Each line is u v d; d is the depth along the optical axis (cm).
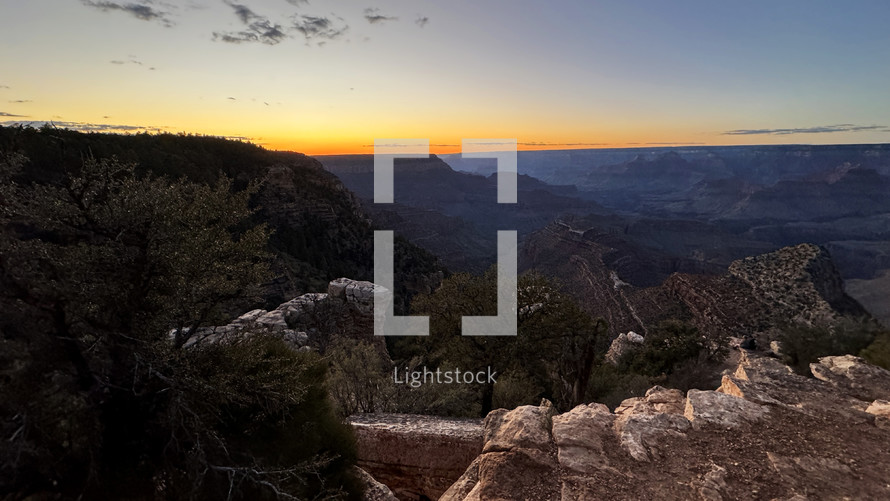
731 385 705
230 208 616
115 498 475
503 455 545
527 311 1867
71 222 528
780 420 585
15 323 457
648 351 3444
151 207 553
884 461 486
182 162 6344
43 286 478
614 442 560
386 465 969
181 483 509
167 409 516
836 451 509
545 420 631
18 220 500
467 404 1525
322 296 2603
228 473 524
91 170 533
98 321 511
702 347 3344
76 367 489
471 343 1861
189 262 565
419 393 1383
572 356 1714
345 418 1105
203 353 593
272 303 4181
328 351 1539
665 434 563
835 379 711
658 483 468
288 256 5881
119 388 502
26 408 429
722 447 529
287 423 672
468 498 503
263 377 628
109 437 499
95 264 524
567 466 508
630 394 1880
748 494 440
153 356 537
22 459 425
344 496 683
